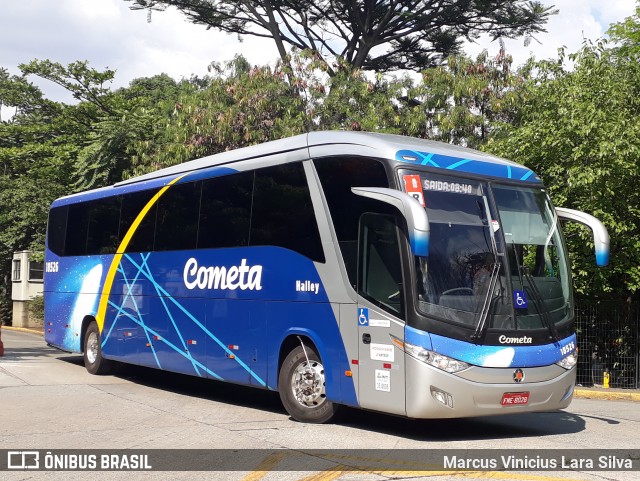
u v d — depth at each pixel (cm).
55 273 1877
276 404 1307
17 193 4075
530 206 1062
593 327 1728
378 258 991
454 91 2336
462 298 958
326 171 1084
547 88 1750
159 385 1549
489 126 2331
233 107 2494
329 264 1054
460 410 937
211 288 1292
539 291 1021
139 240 1526
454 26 2905
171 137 2594
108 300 1623
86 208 1764
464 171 1029
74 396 1343
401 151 1003
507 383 961
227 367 1243
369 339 988
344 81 2519
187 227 1377
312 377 1086
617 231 1603
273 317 1145
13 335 3200
